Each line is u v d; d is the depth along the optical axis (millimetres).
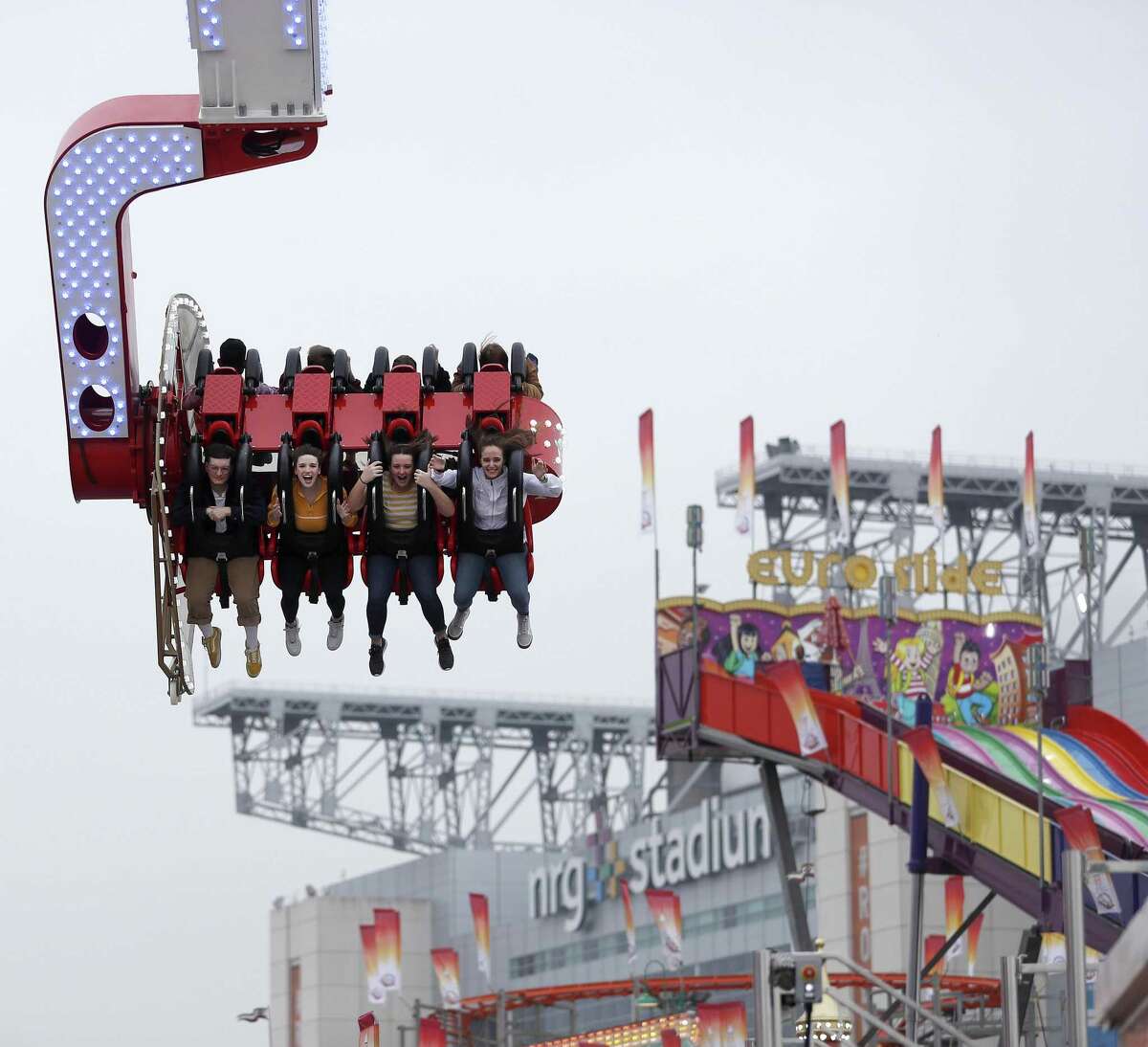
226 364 54188
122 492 49094
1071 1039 64438
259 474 50156
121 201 46562
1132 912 118000
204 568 48938
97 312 46906
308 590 49688
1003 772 144625
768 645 185875
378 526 48656
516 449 48469
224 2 45094
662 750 162000
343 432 49000
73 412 47438
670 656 163250
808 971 67812
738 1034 166125
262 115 46156
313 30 45344
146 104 46625
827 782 153125
